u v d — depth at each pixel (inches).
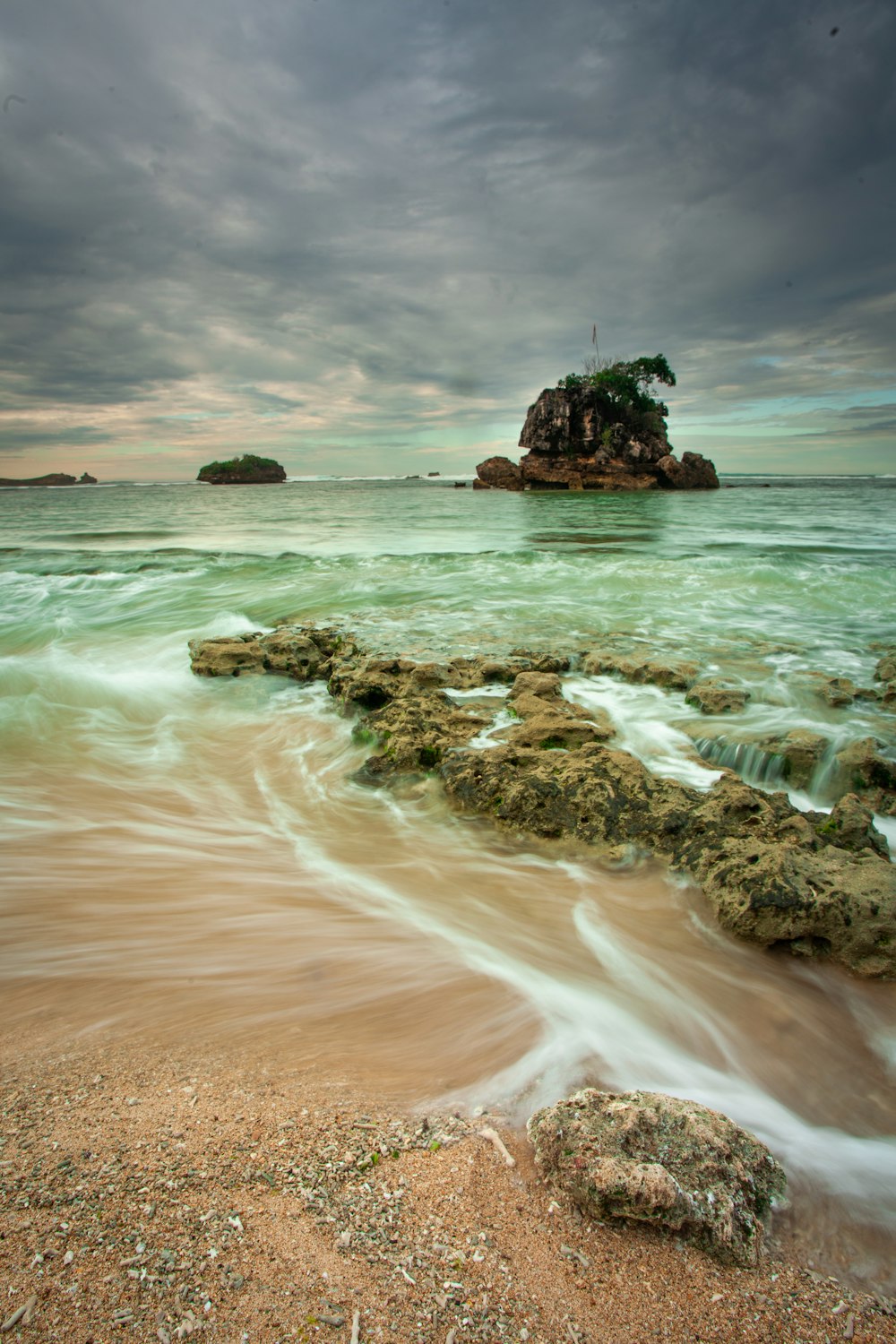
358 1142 88.6
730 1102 102.3
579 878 170.7
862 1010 126.4
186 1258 71.1
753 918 141.6
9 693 321.4
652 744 245.6
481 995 124.1
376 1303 67.6
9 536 1015.6
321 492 3245.6
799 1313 70.4
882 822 195.9
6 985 124.5
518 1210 79.4
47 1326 63.8
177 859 177.9
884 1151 94.4
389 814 209.0
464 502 1916.8
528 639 374.0
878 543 763.4
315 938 141.6
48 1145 86.7
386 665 310.5
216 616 473.1
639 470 2504.9
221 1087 98.7
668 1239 76.4
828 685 288.5
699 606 456.8
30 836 190.4
